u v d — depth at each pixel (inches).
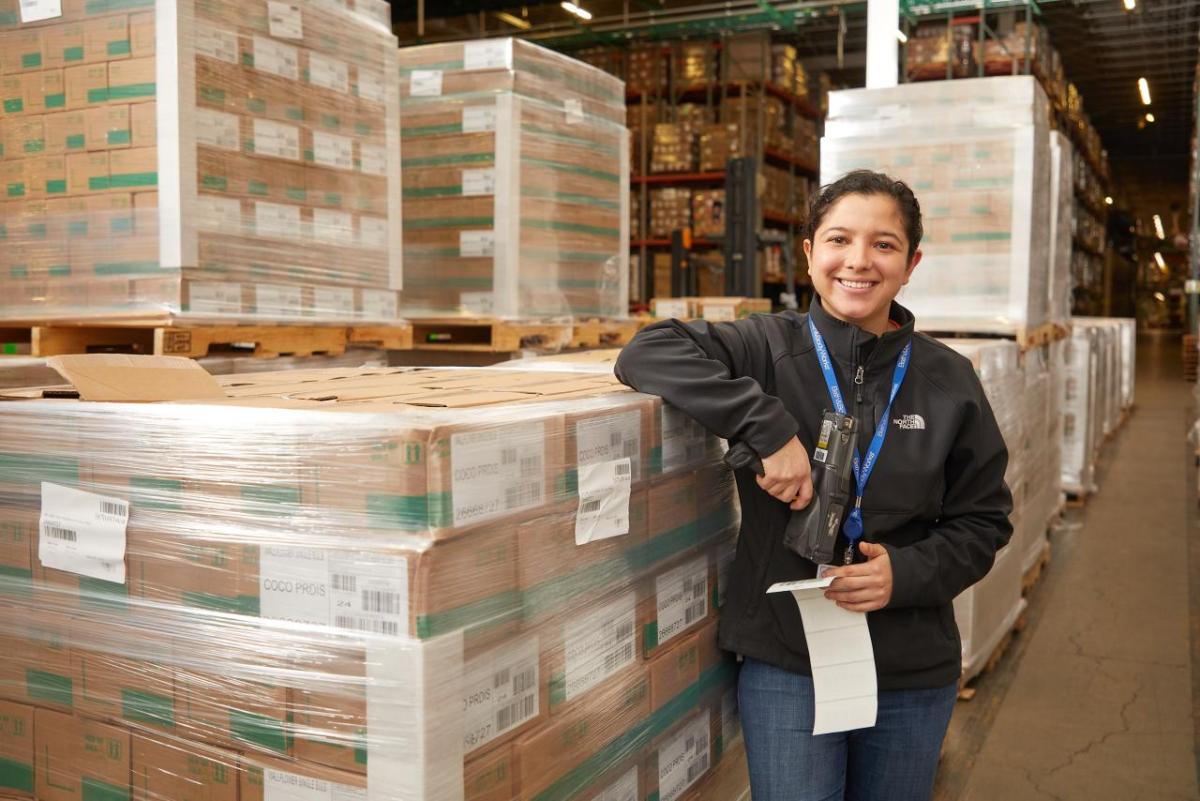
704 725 77.2
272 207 127.2
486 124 167.6
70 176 121.6
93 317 121.1
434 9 477.1
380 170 145.8
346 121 138.8
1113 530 252.2
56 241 123.5
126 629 56.7
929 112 176.7
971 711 143.6
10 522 61.2
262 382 76.0
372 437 48.6
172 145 114.5
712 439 76.7
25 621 60.8
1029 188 169.9
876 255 68.1
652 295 442.9
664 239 437.1
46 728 60.4
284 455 51.1
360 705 48.8
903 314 73.2
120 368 62.7
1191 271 457.7
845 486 65.7
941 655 70.5
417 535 47.8
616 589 63.7
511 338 168.7
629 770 66.2
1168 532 249.8
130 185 117.3
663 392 67.1
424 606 47.3
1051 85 465.1
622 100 198.7
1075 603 193.3
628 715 65.2
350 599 49.1
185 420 54.1
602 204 191.0
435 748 47.8
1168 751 131.1
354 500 49.3
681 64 450.0
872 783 73.9
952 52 348.2
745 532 72.6
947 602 70.7
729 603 74.2
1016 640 173.0
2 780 62.7
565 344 179.6
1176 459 357.1
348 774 49.4
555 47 487.5
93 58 118.8
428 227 174.1
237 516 52.6
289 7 127.9
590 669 60.8
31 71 123.2
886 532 70.0
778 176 464.1
